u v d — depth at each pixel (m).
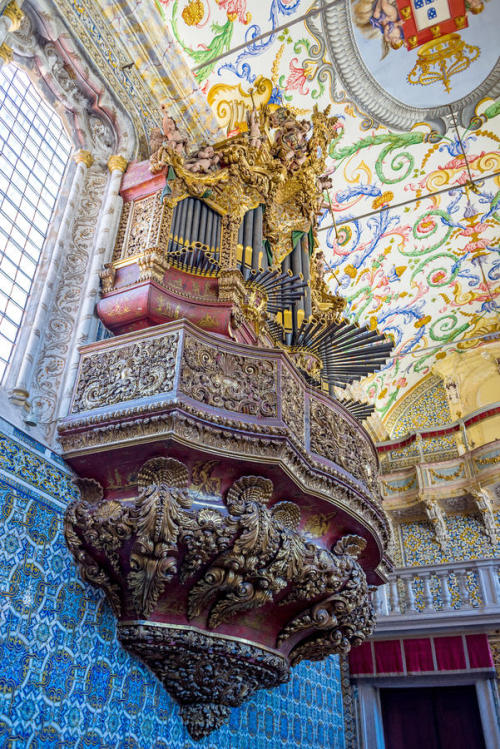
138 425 5.04
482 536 13.31
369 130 11.00
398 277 13.41
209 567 5.19
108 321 6.41
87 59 7.39
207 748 6.46
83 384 5.64
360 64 9.99
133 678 5.49
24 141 6.73
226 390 5.43
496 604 11.74
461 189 11.84
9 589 4.50
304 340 7.99
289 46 9.52
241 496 5.31
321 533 6.08
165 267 6.50
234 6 8.78
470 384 15.16
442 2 9.12
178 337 5.44
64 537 5.16
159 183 7.20
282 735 8.38
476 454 13.42
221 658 5.65
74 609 5.03
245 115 9.84
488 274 13.34
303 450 5.52
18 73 6.89
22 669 4.41
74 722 4.75
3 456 4.78
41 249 6.57
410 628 12.03
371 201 12.05
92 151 7.61
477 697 11.40
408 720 12.36
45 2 6.78
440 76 10.16
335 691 11.17
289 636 6.12
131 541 5.03
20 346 5.84
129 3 7.87
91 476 5.42
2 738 4.12
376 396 15.47
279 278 7.39
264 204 8.36
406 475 14.20
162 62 8.57
